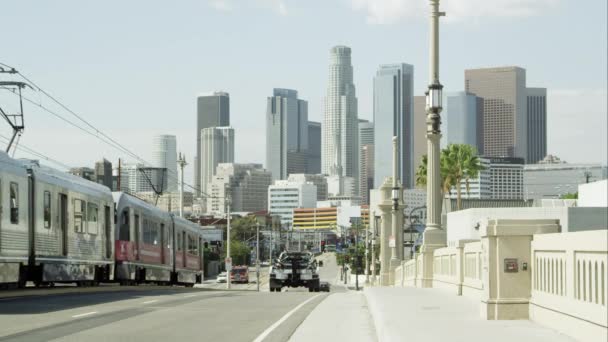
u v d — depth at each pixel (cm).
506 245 1780
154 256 5191
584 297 1411
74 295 3108
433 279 3678
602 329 1291
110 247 4291
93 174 8888
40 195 3275
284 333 1777
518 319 1775
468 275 2803
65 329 1780
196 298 3070
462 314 1975
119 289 4200
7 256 2883
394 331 1572
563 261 1534
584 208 6875
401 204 6888
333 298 3291
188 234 6334
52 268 3397
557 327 1555
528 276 1780
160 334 1716
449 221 8012
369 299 2778
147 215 5056
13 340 1574
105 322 1948
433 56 3434
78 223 3766
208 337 1675
